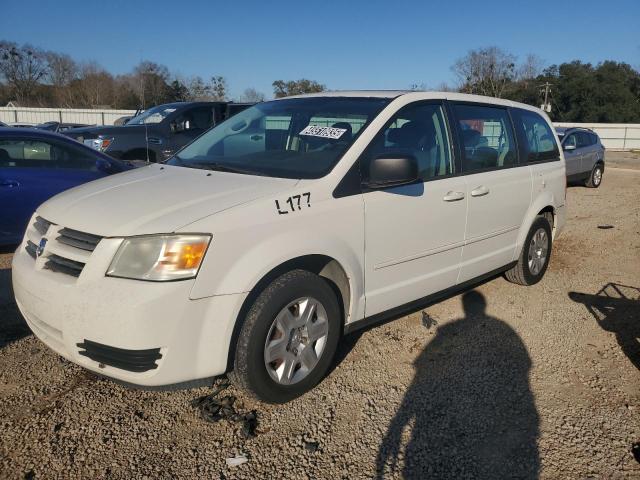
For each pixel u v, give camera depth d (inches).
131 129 390.0
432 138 159.6
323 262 132.8
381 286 144.4
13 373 137.4
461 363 150.2
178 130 412.8
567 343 165.0
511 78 1951.3
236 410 125.3
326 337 130.2
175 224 107.9
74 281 110.7
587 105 2022.6
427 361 150.8
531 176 200.1
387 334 166.9
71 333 108.6
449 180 161.6
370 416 124.0
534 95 2075.5
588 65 2153.1
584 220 368.8
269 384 120.1
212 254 108.0
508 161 192.2
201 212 111.7
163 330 104.3
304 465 107.7
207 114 429.4
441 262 163.0
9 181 223.3
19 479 101.7
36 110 1347.2
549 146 220.7
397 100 152.2
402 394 133.5
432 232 155.9
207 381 118.6
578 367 149.9
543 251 217.8
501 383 140.1
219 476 104.1
